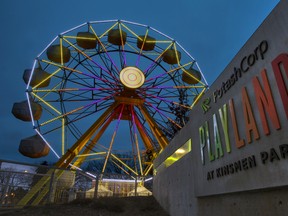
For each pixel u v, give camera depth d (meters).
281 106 5.00
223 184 7.17
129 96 33.53
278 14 5.27
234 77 6.95
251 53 6.16
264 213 5.54
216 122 7.98
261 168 5.46
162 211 13.99
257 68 5.89
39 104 30.55
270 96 5.32
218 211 7.71
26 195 14.03
